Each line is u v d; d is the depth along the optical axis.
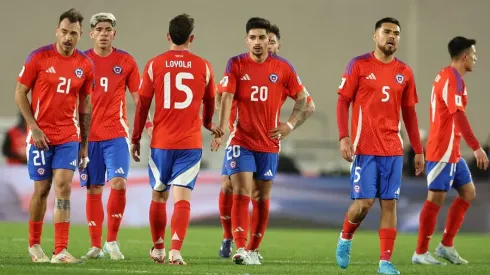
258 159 31.98
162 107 29.17
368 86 28.47
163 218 29.97
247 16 92.75
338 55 93.38
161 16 91.25
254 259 32.38
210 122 30.69
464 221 64.44
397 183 28.50
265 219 32.50
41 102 28.55
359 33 93.56
